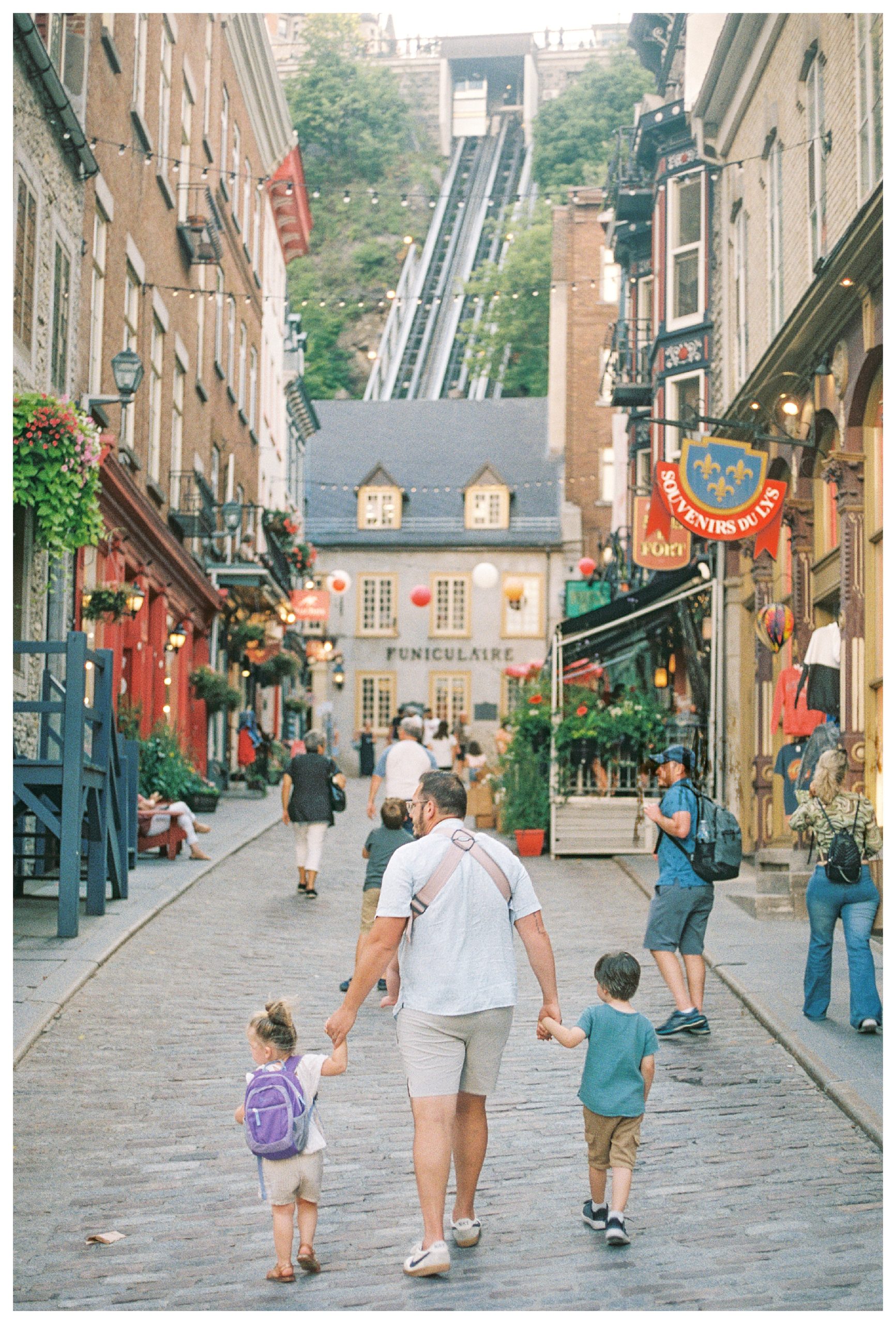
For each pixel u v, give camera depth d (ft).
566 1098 25.55
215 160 96.53
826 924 29.60
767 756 61.00
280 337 139.95
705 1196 20.39
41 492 36.83
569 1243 18.71
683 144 81.66
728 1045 28.89
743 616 63.77
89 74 59.82
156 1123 23.67
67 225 54.80
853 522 44.88
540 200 350.02
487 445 183.93
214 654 99.50
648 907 48.06
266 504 130.11
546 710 66.44
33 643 37.11
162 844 56.75
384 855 34.78
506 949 18.40
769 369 52.44
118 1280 17.53
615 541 110.93
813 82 53.47
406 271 357.20
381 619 171.53
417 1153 17.67
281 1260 17.53
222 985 34.12
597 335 176.76
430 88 463.01
